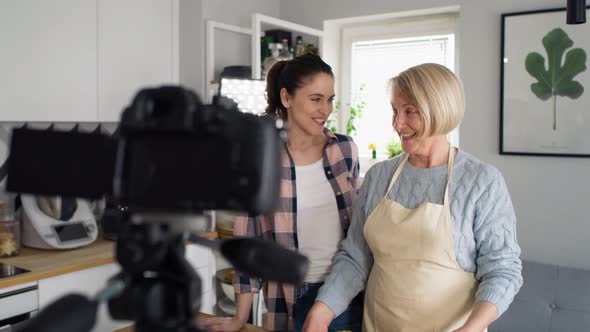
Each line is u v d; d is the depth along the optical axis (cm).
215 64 330
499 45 297
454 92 129
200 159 56
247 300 157
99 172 62
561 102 281
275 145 57
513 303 247
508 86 294
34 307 208
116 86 268
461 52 307
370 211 149
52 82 241
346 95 380
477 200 132
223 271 304
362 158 368
